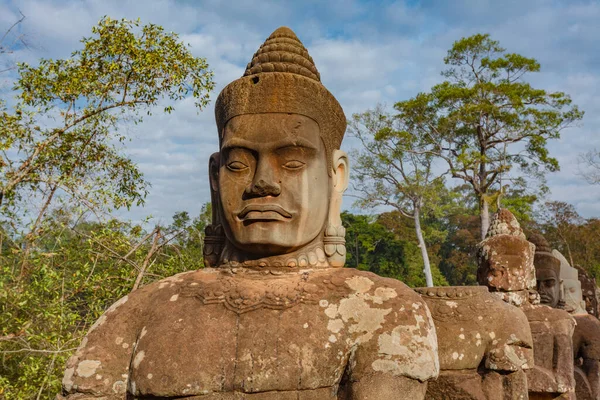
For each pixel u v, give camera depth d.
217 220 2.86
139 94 6.73
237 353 2.16
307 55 2.89
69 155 6.72
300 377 2.12
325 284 2.40
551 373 4.43
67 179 6.14
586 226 25.88
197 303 2.36
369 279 2.45
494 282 4.77
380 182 19.94
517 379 2.62
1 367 5.61
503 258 4.79
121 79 6.67
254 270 2.61
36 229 5.83
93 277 5.66
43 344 5.48
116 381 2.29
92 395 2.25
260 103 2.62
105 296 5.82
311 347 2.17
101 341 2.36
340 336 2.21
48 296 5.86
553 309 4.71
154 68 6.62
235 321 2.26
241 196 2.60
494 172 18.23
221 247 2.83
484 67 18.81
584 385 6.06
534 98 18.05
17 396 5.10
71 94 6.45
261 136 2.58
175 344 2.19
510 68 18.61
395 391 2.09
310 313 2.27
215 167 2.88
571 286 7.82
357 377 2.13
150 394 2.13
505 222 5.23
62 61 6.62
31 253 5.83
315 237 2.69
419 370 2.12
